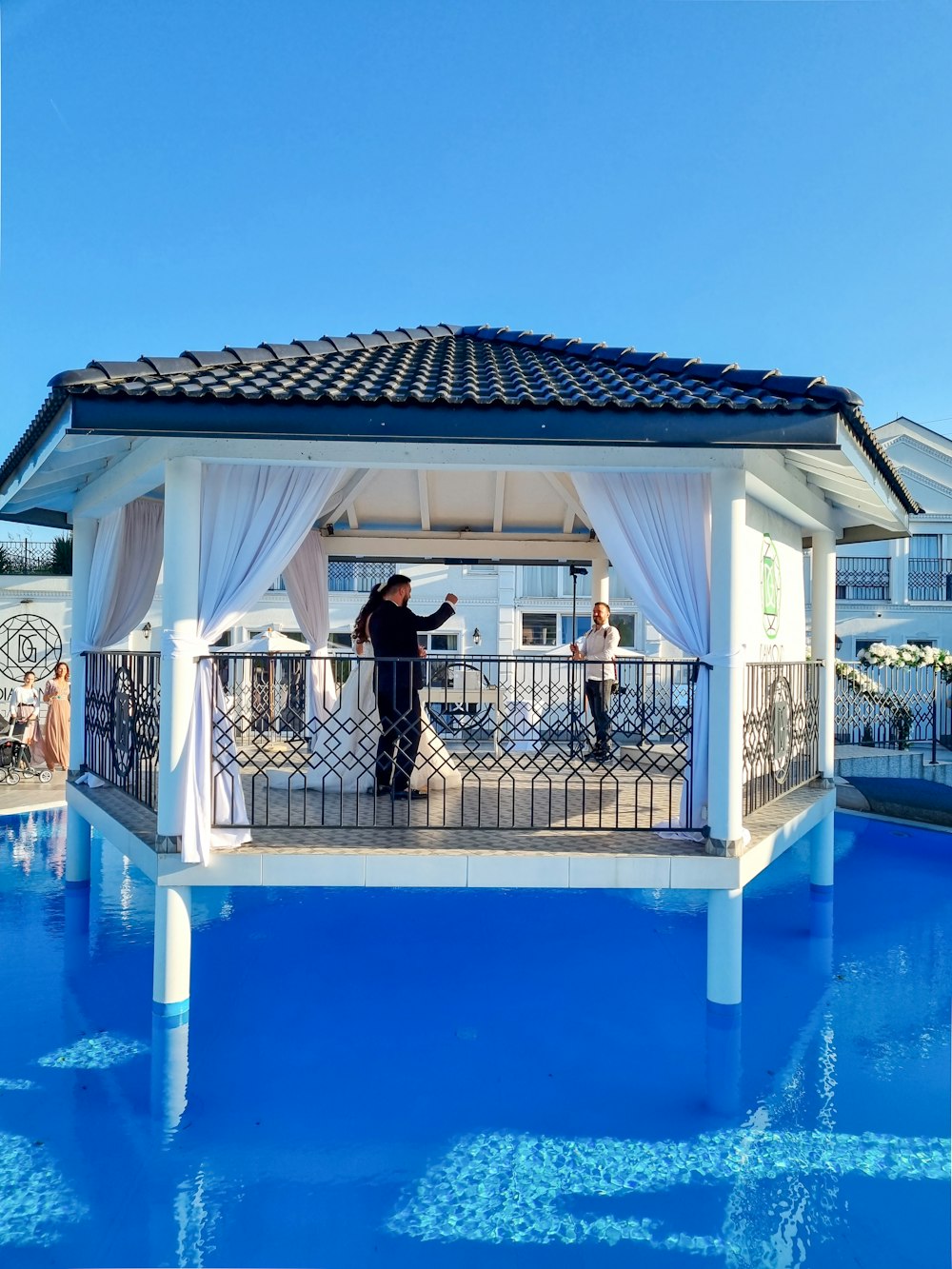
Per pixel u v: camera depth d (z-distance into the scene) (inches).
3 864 334.0
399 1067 181.8
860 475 222.1
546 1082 176.6
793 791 283.0
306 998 217.3
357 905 295.1
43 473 232.4
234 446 188.4
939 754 592.4
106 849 367.9
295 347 218.2
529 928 272.4
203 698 191.9
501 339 277.6
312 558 348.2
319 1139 155.2
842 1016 208.5
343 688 268.1
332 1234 130.2
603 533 204.8
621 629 769.6
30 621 646.5
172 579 190.5
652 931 270.5
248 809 233.0
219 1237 129.3
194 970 235.5
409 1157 150.1
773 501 242.5
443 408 171.6
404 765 256.8
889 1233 130.8
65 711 479.8
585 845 199.2
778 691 255.6
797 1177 145.0
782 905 298.7
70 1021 201.8
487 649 764.6
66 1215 133.8
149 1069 179.3
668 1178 144.4
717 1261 124.7
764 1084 175.6
